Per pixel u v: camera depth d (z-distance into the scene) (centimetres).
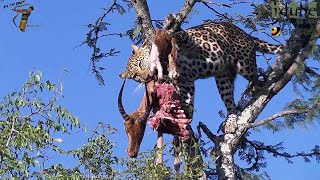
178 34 1315
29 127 945
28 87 968
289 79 1370
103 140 1024
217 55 1406
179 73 1320
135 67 1370
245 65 1428
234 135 1364
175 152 1139
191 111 1325
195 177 1102
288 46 1360
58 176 954
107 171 1025
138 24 1314
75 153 1006
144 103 1222
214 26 1450
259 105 1380
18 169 924
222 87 1423
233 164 1358
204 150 1375
